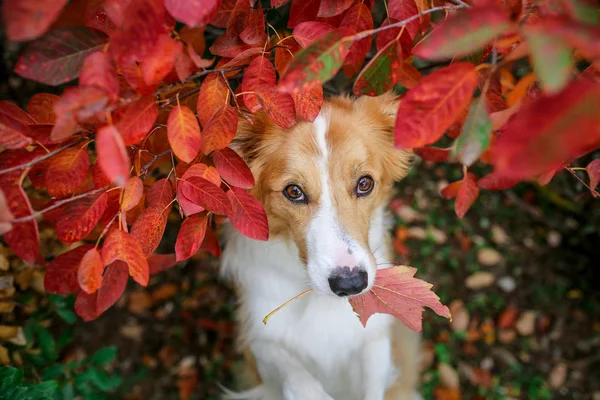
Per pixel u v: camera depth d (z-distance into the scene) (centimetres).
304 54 144
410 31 191
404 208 515
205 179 190
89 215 187
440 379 432
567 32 99
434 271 487
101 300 201
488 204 523
